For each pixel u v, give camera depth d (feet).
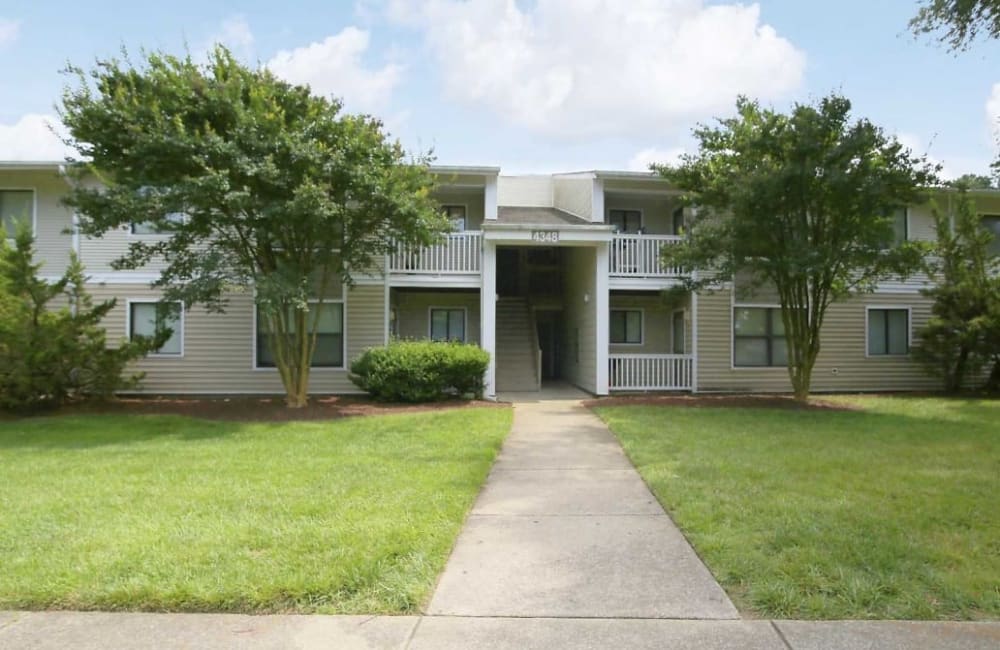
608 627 10.54
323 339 50.49
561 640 10.10
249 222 36.45
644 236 52.70
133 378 43.73
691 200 43.65
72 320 40.42
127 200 33.60
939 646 9.82
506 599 11.65
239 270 38.70
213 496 18.29
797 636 10.16
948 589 11.62
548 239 49.14
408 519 15.81
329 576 12.10
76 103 34.09
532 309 62.80
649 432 30.53
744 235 39.50
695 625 10.59
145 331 49.44
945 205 55.88
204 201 34.65
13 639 10.21
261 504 17.33
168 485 19.84
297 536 14.46
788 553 13.47
